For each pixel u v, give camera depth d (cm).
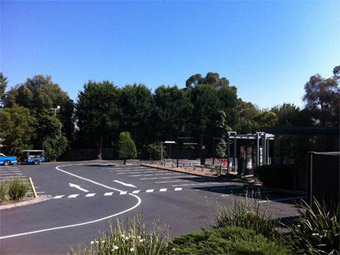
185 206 1139
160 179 2077
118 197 1366
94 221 909
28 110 4150
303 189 1562
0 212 1043
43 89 5272
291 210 1041
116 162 3809
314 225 476
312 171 615
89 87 4509
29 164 3469
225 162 3164
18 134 3781
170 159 4550
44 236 751
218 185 1767
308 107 3691
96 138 4466
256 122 4981
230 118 4878
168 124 4616
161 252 404
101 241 417
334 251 421
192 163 3616
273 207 1100
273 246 365
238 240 381
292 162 1623
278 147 1655
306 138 1555
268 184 1633
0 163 3297
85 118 4403
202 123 4778
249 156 2130
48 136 4034
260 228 477
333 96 3500
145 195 1417
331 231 443
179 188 1647
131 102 4497
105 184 1823
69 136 4703
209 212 1023
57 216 979
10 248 664
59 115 4594
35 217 964
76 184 1822
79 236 750
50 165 3306
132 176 2261
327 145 1556
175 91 4788
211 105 4878
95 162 3825
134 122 4509
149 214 1002
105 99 4466
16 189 1237
